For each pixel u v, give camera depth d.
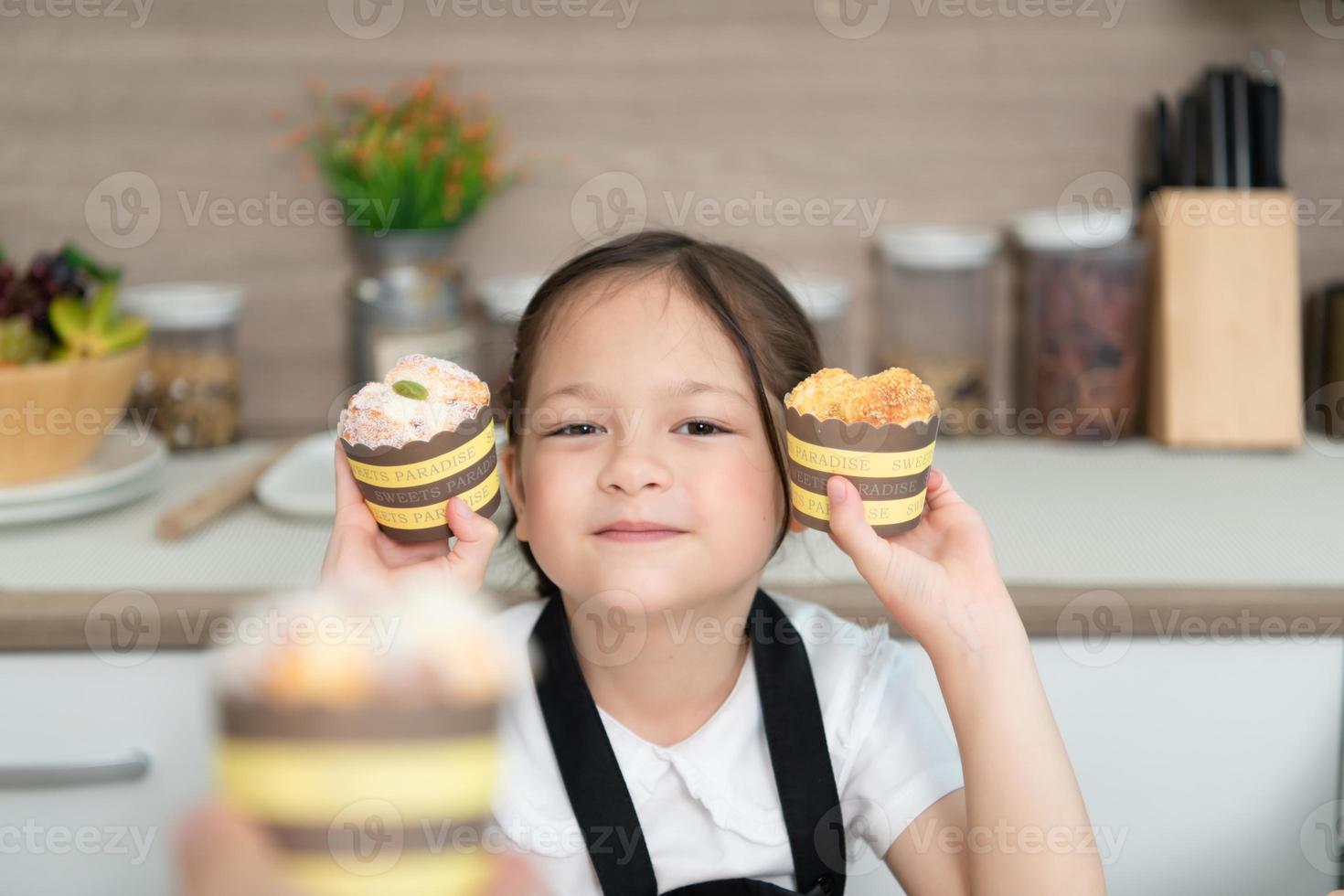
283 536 1.39
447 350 1.74
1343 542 1.34
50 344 1.46
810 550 1.35
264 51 1.78
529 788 1.00
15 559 1.30
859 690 1.03
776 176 1.84
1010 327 1.88
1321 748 1.25
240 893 0.29
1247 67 1.81
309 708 0.29
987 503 1.49
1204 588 1.22
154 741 1.20
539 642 1.04
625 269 0.99
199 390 1.71
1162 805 1.26
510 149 1.81
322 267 1.84
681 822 1.01
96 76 1.77
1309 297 1.87
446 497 0.90
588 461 0.93
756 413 0.96
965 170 1.84
